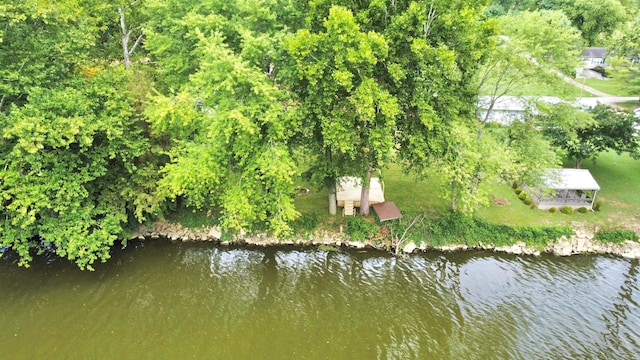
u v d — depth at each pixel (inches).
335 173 1124.5
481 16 995.9
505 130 1348.4
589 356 888.3
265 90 870.4
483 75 1370.6
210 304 1031.0
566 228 1261.1
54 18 952.3
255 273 1147.3
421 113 946.7
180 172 948.6
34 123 828.6
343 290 1090.7
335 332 954.7
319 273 1150.3
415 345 920.9
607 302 1049.5
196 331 945.5
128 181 1123.9
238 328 959.0
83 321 957.2
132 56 1496.1
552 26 1284.4
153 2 1110.4
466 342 927.7
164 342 911.0
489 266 1181.7
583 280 1131.3
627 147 1427.2
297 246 1245.1
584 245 1250.0
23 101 945.5
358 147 1111.6
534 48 1250.0
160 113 887.7
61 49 954.7
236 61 850.1
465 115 1139.3
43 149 920.3
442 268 1170.6
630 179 1546.5
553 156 1273.4
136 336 924.0
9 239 935.7
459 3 918.4
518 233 1249.4
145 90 1115.3
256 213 1067.9
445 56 856.3
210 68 876.0
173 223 1291.8
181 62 1100.5
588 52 2910.9
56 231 954.1
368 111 864.3
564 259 1215.6
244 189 1022.4
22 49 914.1
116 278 1105.4
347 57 863.1
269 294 1071.6
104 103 988.6
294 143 1091.3
